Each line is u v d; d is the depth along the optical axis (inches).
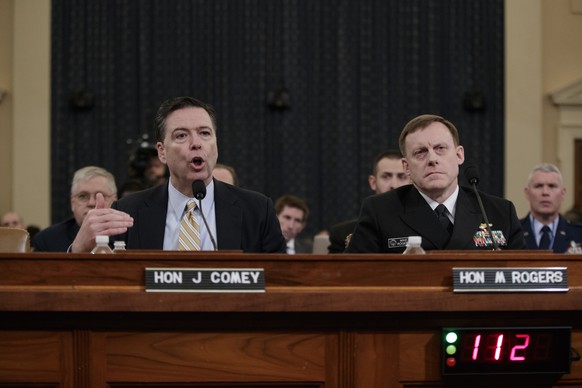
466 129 391.5
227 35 383.2
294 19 385.7
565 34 398.3
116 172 378.3
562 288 86.0
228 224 118.8
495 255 86.0
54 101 379.2
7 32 379.6
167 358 84.0
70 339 83.8
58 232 170.9
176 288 82.8
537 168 208.8
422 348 86.2
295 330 85.1
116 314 83.4
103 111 378.6
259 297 83.0
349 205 387.5
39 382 83.6
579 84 389.4
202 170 117.9
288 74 385.7
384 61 388.2
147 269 82.9
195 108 119.6
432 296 84.6
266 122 386.0
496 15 393.4
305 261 84.6
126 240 119.6
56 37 379.6
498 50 393.7
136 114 379.2
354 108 388.5
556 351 86.7
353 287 84.8
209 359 84.2
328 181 388.2
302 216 238.8
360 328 85.7
